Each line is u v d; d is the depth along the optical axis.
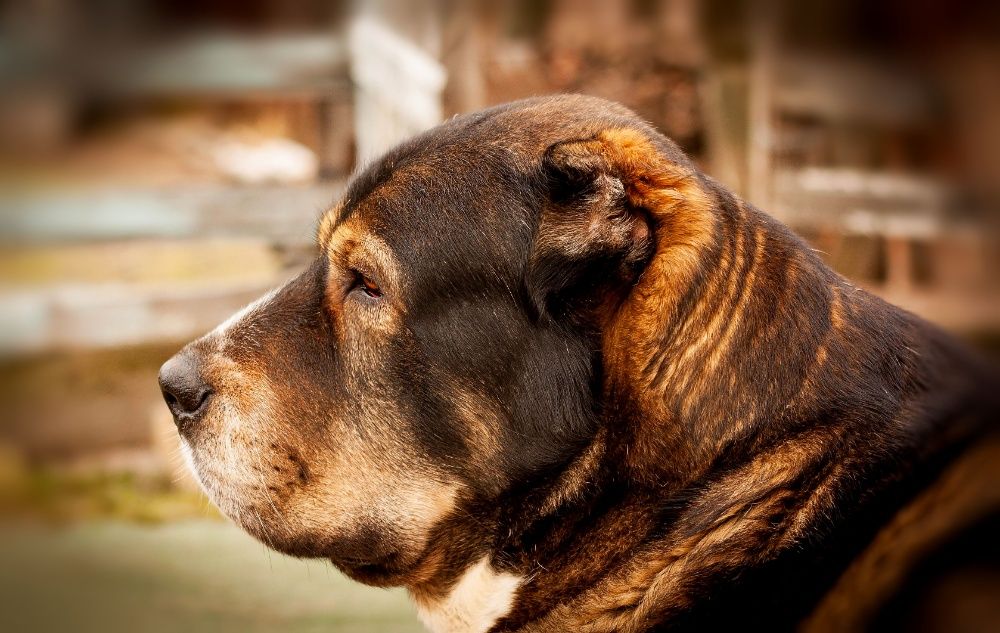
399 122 10.08
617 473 3.82
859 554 3.55
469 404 3.88
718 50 10.52
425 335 3.89
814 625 3.56
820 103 11.34
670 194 3.73
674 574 3.76
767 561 3.65
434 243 3.87
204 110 13.71
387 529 4.03
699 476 3.73
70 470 8.84
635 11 11.16
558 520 3.90
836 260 10.79
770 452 3.68
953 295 10.79
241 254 10.73
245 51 11.07
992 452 3.47
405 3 9.91
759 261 3.79
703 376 3.71
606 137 3.81
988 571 3.37
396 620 6.08
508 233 3.82
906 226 10.92
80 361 9.87
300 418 4.04
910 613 3.42
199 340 4.23
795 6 11.05
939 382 3.78
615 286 3.77
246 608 6.30
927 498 3.51
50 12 12.38
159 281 10.34
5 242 11.01
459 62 9.73
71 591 6.66
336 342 4.03
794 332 3.73
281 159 12.64
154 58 11.63
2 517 8.12
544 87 11.09
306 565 6.86
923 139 11.63
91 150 14.09
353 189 4.07
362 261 3.95
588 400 3.81
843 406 3.68
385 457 3.98
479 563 4.04
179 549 7.34
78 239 10.31
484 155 3.91
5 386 9.74
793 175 10.66
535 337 3.81
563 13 11.09
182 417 4.18
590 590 3.90
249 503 4.11
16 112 14.13
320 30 11.05
